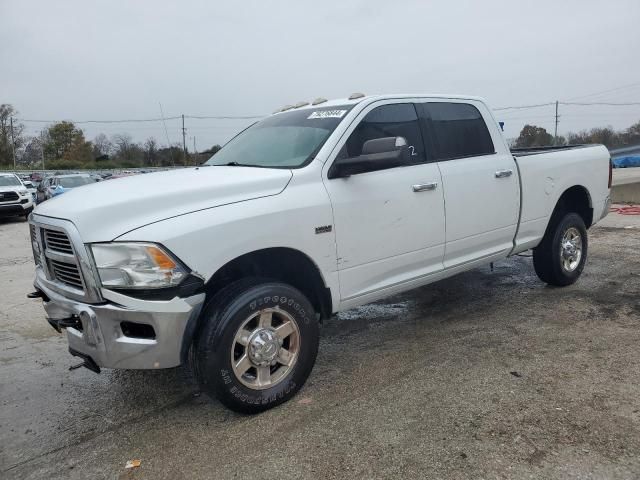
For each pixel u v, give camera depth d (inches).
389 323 199.8
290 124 169.5
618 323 183.2
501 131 198.4
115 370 170.7
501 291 232.1
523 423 121.0
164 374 165.0
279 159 153.6
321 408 134.6
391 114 166.2
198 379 127.2
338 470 108.4
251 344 129.1
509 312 202.4
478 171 182.1
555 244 218.5
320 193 141.9
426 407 131.3
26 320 229.8
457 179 175.0
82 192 134.0
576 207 238.2
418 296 233.0
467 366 154.3
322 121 159.9
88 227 116.8
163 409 141.8
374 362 162.7
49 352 189.9
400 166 162.7
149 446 123.3
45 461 119.6
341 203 145.0
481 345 170.2
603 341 167.2
